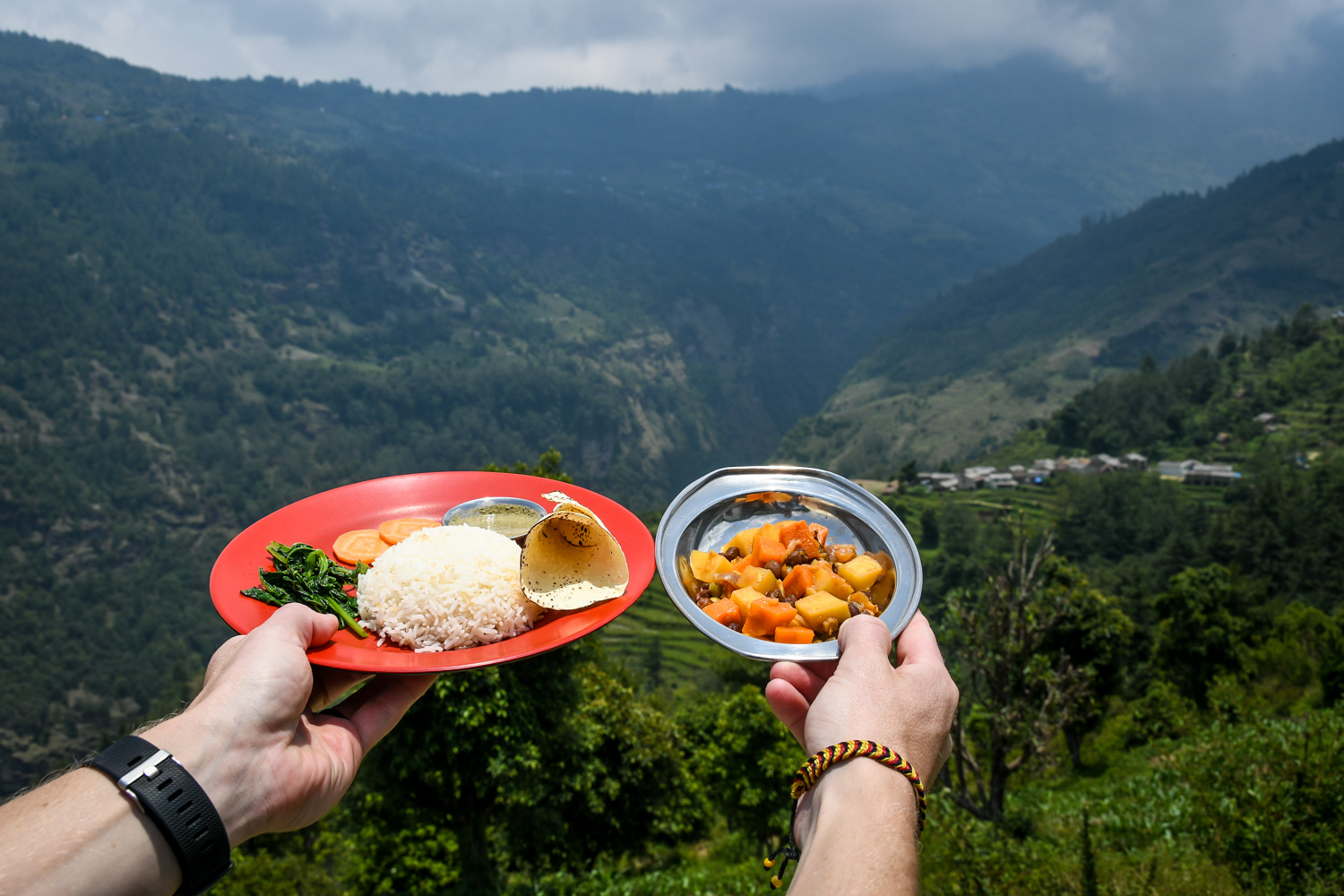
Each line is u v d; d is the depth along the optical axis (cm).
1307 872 650
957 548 10062
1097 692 3203
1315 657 3391
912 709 151
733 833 2619
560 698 1806
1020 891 741
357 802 1845
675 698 5316
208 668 178
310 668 167
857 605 197
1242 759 818
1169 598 4228
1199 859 719
